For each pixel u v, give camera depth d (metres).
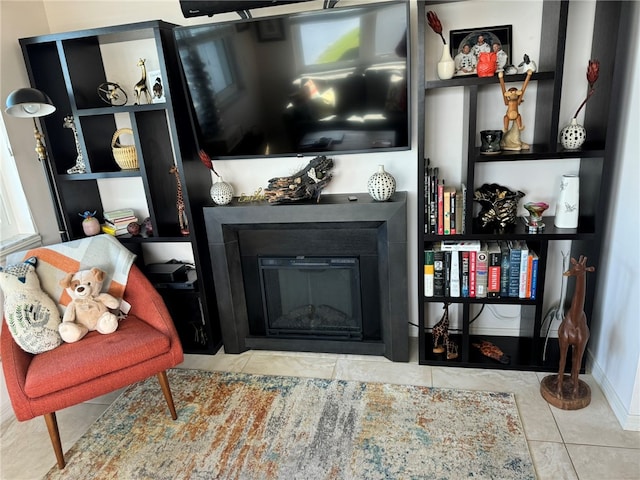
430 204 2.14
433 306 2.60
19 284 1.95
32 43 2.27
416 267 2.54
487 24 2.10
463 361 2.33
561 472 1.66
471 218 2.09
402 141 2.19
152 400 2.24
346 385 2.25
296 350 2.59
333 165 2.42
